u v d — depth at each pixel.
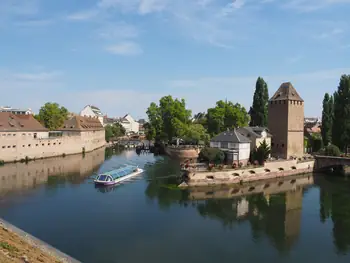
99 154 110.75
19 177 63.66
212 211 45.25
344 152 89.56
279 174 71.88
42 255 25.69
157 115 120.75
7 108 150.38
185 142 118.31
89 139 119.12
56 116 125.38
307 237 36.00
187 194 54.44
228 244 33.56
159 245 32.78
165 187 58.53
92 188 56.28
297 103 85.94
